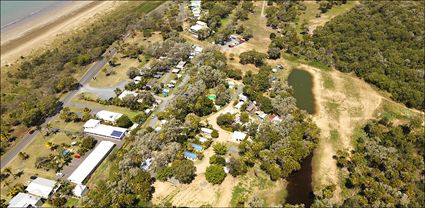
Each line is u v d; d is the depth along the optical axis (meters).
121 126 150.88
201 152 134.75
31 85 191.12
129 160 126.62
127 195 114.69
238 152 135.00
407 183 121.62
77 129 154.25
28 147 147.38
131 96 163.00
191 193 120.25
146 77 185.12
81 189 122.94
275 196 120.44
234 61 198.88
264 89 171.50
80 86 183.88
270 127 139.88
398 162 126.56
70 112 162.88
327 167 132.00
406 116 157.50
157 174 124.88
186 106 155.50
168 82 181.00
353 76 186.00
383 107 163.12
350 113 160.38
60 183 126.62
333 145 142.12
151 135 139.12
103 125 152.50
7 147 148.62
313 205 111.75
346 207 111.62
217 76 174.00
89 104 170.12
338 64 191.62
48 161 137.75
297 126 141.25
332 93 173.88
